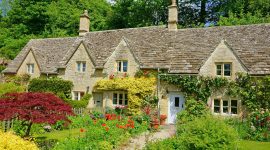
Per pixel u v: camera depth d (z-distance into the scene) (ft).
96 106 94.99
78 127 68.23
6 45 163.32
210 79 78.23
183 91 81.76
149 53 91.76
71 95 99.81
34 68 111.75
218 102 77.77
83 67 100.12
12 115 41.11
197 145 35.50
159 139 48.37
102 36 109.19
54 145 44.98
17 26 167.73
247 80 73.92
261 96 71.56
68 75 102.06
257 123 66.13
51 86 99.40
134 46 94.73
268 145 54.08
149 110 81.25
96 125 63.10
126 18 153.17
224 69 78.59
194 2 149.59
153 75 86.07
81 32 114.52
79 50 100.94
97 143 46.93
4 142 29.32
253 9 133.28
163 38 96.32
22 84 111.96
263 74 72.49
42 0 168.76
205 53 85.25
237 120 69.92
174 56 87.81
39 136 55.52
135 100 84.84
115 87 88.02
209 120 37.91
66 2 177.27
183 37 94.32
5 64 155.84
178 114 71.56
